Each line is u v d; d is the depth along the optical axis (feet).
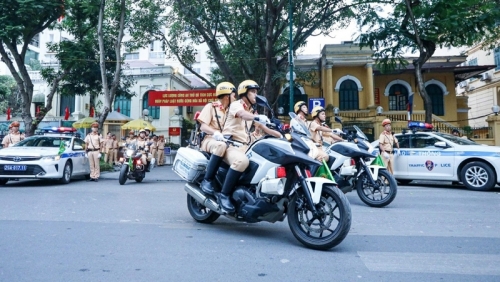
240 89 15.34
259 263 11.56
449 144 31.37
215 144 15.20
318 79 77.30
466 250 13.08
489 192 28.71
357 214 19.72
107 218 18.13
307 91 77.41
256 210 13.79
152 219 18.08
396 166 33.35
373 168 22.39
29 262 11.48
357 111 68.74
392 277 10.43
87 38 56.39
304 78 59.00
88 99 93.56
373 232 15.70
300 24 53.47
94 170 37.42
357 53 72.28
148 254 12.39
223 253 12.59
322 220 13.08
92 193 27.20
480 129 58.49
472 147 30.37
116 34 57.72
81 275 10.41
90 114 84.79
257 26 51.75
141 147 36.45
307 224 13.47
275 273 10.68
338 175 22.06
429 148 32.24
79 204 22.15
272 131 13.93
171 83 91.91
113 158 63.36
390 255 12.46
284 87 77.05
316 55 94.89
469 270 11.04
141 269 10.93
